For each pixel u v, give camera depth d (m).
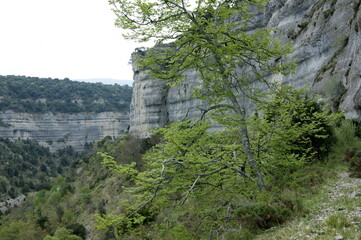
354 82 25.98
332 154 17.45
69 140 174.62
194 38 11.18
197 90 13.03
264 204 10.32
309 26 35.72
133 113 90.00
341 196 10.35
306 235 7.34
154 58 12.07
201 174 10.62
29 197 85.31
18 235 45.41
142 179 9.66
